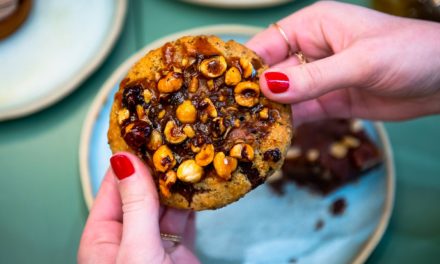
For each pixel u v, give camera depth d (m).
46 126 0.40
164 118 0.27
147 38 0.42
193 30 0.40
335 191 0.39
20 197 0.38
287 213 0.39
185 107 0.27
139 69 0.29
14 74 0.40
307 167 0.39
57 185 0.39
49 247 0.37
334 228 0.38
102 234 0.32
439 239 0.38
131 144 0.27
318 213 0.39
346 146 0.39
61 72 0.40
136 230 0.27
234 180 0.27
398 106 0.37
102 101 0.38
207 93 0.27
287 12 0.44
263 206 0.39
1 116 0.38
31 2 0.41
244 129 0.27
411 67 0.31
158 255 0.28
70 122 0.40
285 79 0.28
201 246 0.38
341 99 0.38
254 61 0.29
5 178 0.39
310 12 0.35
